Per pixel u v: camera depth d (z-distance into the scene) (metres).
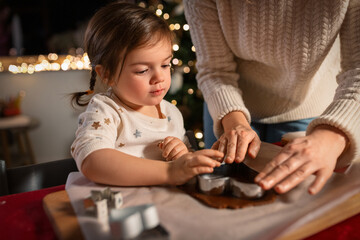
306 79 0.77
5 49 2.64
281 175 0.50
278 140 0.93
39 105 2.86
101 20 0.67
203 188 0.51
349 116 0.57
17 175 0.71
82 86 2.88
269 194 0.50
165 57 0.65
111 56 0.63
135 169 0.55
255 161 0.60
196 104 1.98
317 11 0.66
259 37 0.73
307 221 0.44
